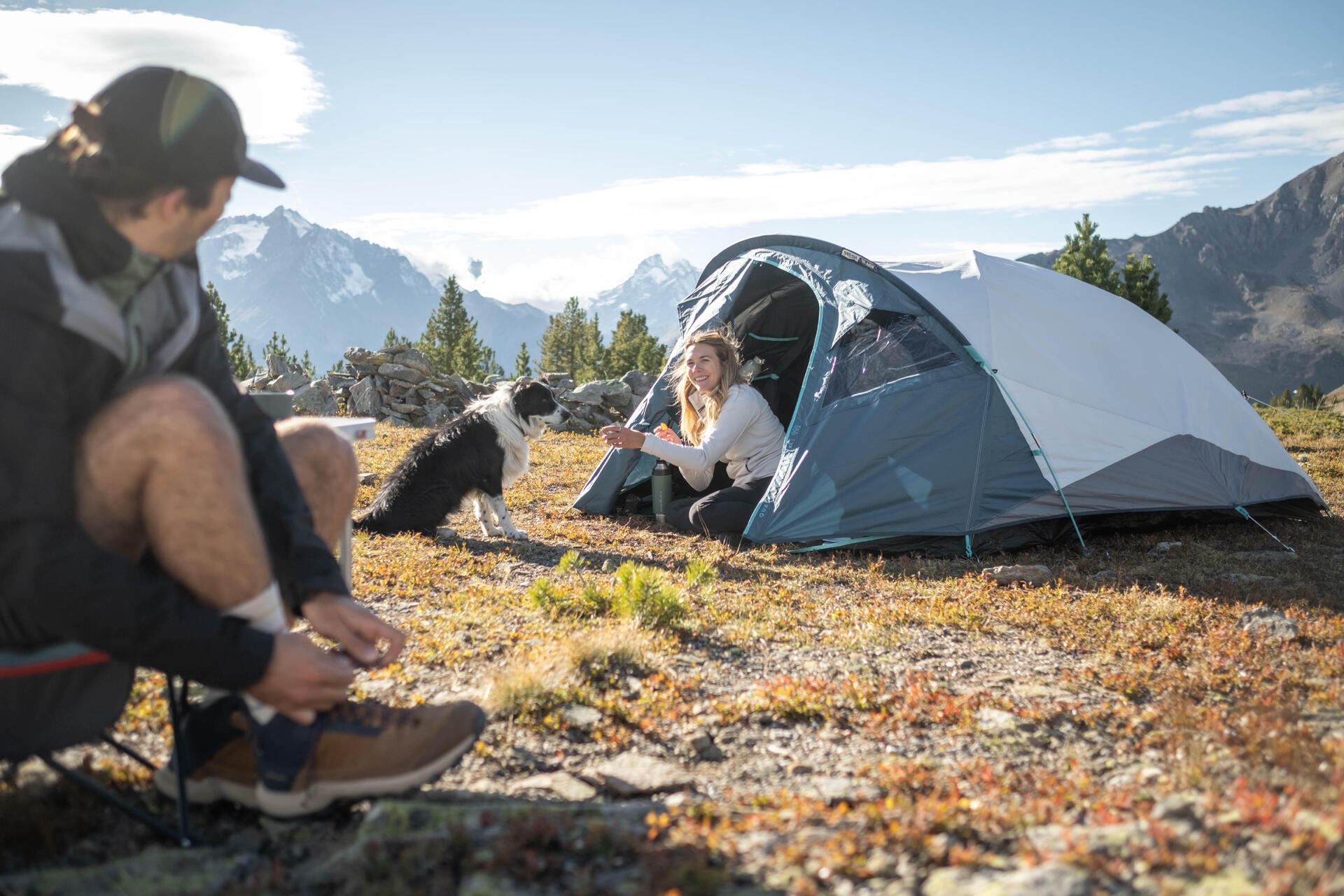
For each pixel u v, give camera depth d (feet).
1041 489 20.54
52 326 5.04
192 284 6.28
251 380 52.16
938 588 17.01
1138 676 11.49
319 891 5.60
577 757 8.84
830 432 21.95
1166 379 23.44
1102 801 6.94
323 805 6.63
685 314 28.43
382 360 53.11
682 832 6.14
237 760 6.68
